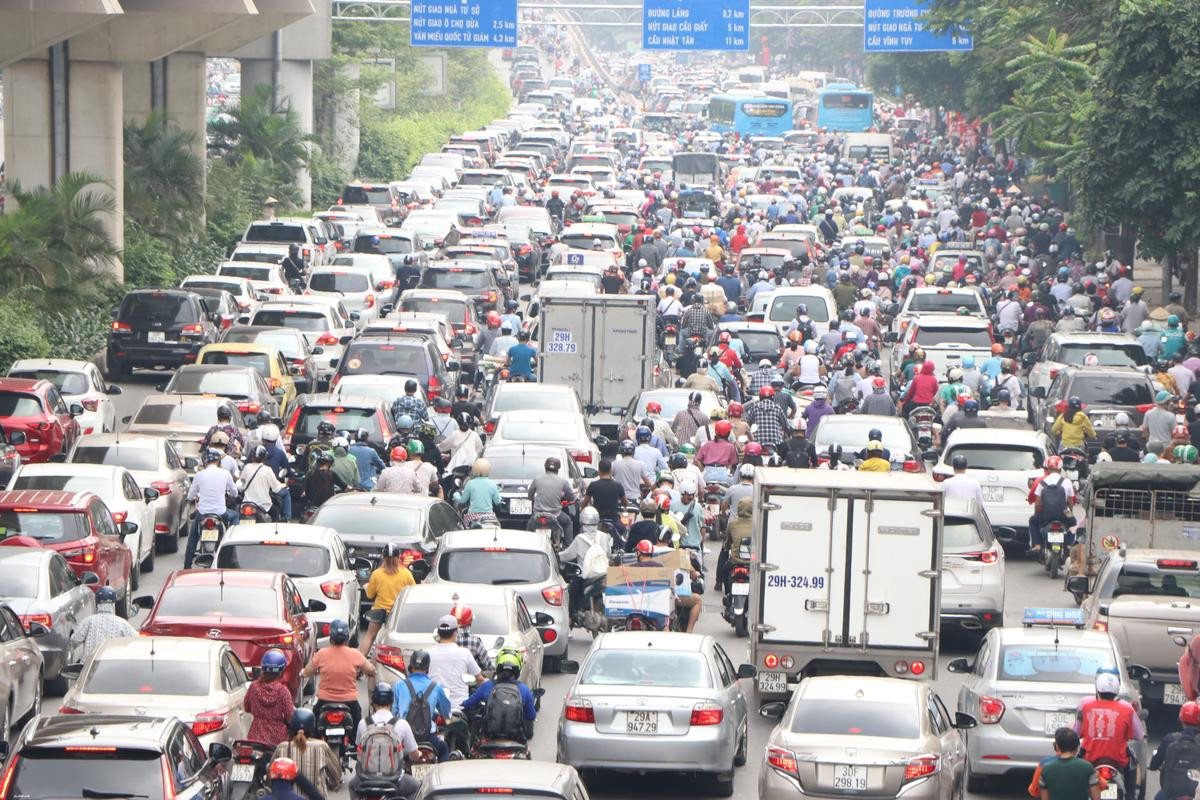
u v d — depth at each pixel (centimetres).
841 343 12938
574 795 3900
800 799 4809
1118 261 16775
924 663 6291
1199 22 12744
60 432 9488
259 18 19375
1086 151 13412
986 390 11744
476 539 6806
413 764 4709
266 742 4947
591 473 9256
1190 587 6638
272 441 8244
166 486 8650
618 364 11500
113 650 5103
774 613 6325
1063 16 15725
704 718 5291
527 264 19462
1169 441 10012
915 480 6375
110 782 4094
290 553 6675
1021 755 5378
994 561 7431
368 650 6269
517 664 5075
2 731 5469
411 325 11575
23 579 6169
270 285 14762
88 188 15825
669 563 6931
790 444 9162
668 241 19088
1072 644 5575
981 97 19100
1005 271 16725
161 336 12781
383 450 9219
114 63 15962
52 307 13638
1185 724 4822
